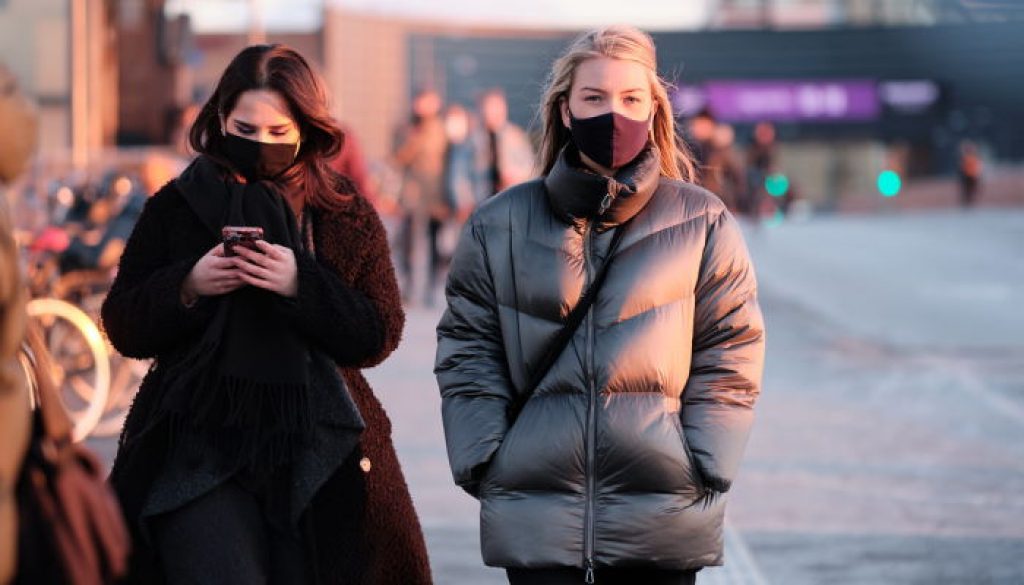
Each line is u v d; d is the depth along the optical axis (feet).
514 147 104.17
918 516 47.93
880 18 492.13
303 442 25.86
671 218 25.84
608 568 25.81
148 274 26.71
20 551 20.51
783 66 437.58
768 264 160.15
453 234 163.22
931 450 59.26
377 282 27.02
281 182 26.78
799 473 54.24
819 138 442.09
